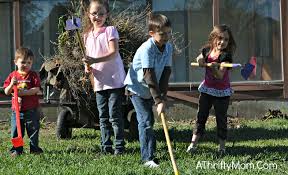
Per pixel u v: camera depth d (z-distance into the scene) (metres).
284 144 9.95
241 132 11.55
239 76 14.48
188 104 14.15
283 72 14.38
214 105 9.28
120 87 8.86
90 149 9.45
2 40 14.38
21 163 8.20
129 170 7.57
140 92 8.12
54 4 14.38
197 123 9.28
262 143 10.09
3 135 11.80
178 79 14.52
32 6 14.38
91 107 10.70
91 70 8.87
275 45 14.66
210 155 8.73
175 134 11.23
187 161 8.28
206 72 9.30
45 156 8.72
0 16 14.32
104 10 8.98
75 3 13.33
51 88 11.03
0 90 14.09
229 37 9.12
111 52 8.71
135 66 8.13
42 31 14.41
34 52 14.41
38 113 9.25
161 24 7.80
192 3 14.66
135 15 12.17
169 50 8.16
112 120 8.89
